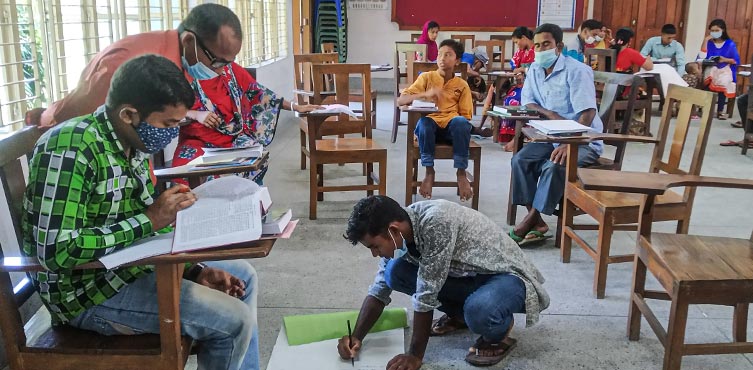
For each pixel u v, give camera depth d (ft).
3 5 6.92
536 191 10.13
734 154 17.83
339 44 25.35
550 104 11.05
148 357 4.80
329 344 6.93
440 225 6.17
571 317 7.92
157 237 4.69
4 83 6.97
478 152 11.75
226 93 8.95
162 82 4.45
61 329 5.13
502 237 6.82
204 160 7.50
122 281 4.91
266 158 8.01
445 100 12.07
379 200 5.92
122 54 7.04
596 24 22.76
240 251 4.43
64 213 4.33
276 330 7.46
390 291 6.89
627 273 9.29
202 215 4.77
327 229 10.96
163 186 7.25
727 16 29.27
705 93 8.02
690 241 6.88
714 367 6.81
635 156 17.39
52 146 4.44
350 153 11.28
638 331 7.36
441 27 29.68
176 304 4.71
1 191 6.37
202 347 5.20
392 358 6.63
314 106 10.32
